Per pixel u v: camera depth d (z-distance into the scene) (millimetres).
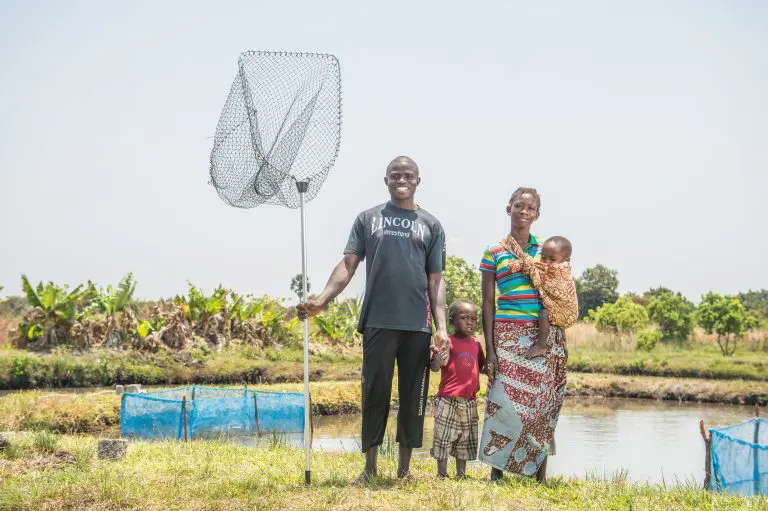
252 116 5629
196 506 4520
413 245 5383
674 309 42531
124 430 11195
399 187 5438
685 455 13281
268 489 4992
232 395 13617
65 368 23969
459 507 4500
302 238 5434
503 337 5836
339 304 36656
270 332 33219
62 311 27672
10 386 23000
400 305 5297
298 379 26672
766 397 23578
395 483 5281
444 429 5988
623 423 18188
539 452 5754
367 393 5355
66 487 5027
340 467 6410
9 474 5723
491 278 5980
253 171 5660
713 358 33812
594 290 71938
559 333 5867
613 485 5691
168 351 28047
